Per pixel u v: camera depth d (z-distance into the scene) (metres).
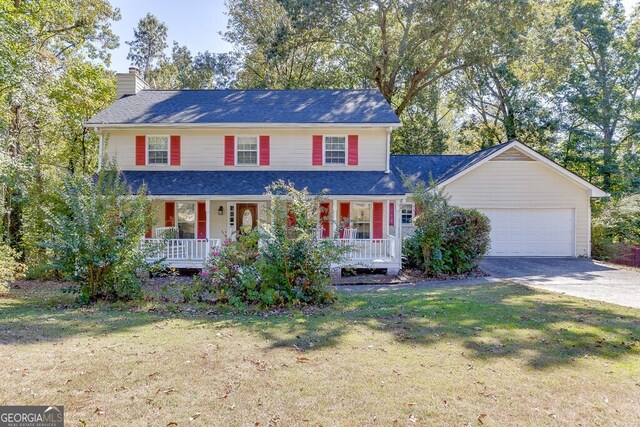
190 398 3.75
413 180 17.66
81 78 19.70
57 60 16.12
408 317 6.88
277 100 17.52
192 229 15.93
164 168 15.85
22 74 11.98
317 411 3.54
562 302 8.12
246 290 8.03
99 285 8.26
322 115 15.96
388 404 3.68
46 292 10.27
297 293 7.87
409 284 11.41
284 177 15.27
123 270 8.18
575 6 25.88
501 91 26.55
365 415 3.49
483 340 5.59
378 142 15.95
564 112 25.55
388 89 25.27
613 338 5.70
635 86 26.47
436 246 12.44
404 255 13.83
